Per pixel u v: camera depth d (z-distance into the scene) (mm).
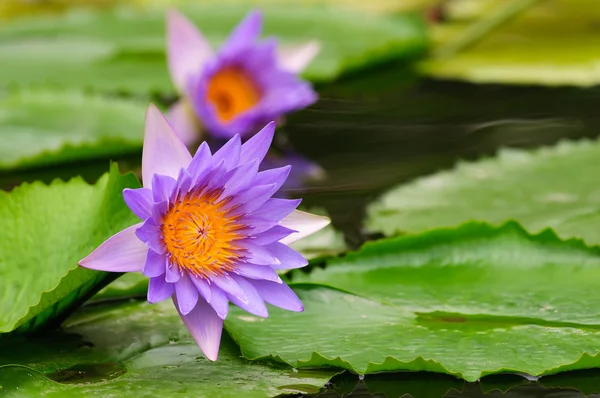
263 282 1592
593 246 1703
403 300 1669
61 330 1634
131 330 1637
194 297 1576
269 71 2000
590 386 1603
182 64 1975
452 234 1710
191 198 1581
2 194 1651
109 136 1933
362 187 1876
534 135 2072
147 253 1562
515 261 1701
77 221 1640
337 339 1626
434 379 1604
